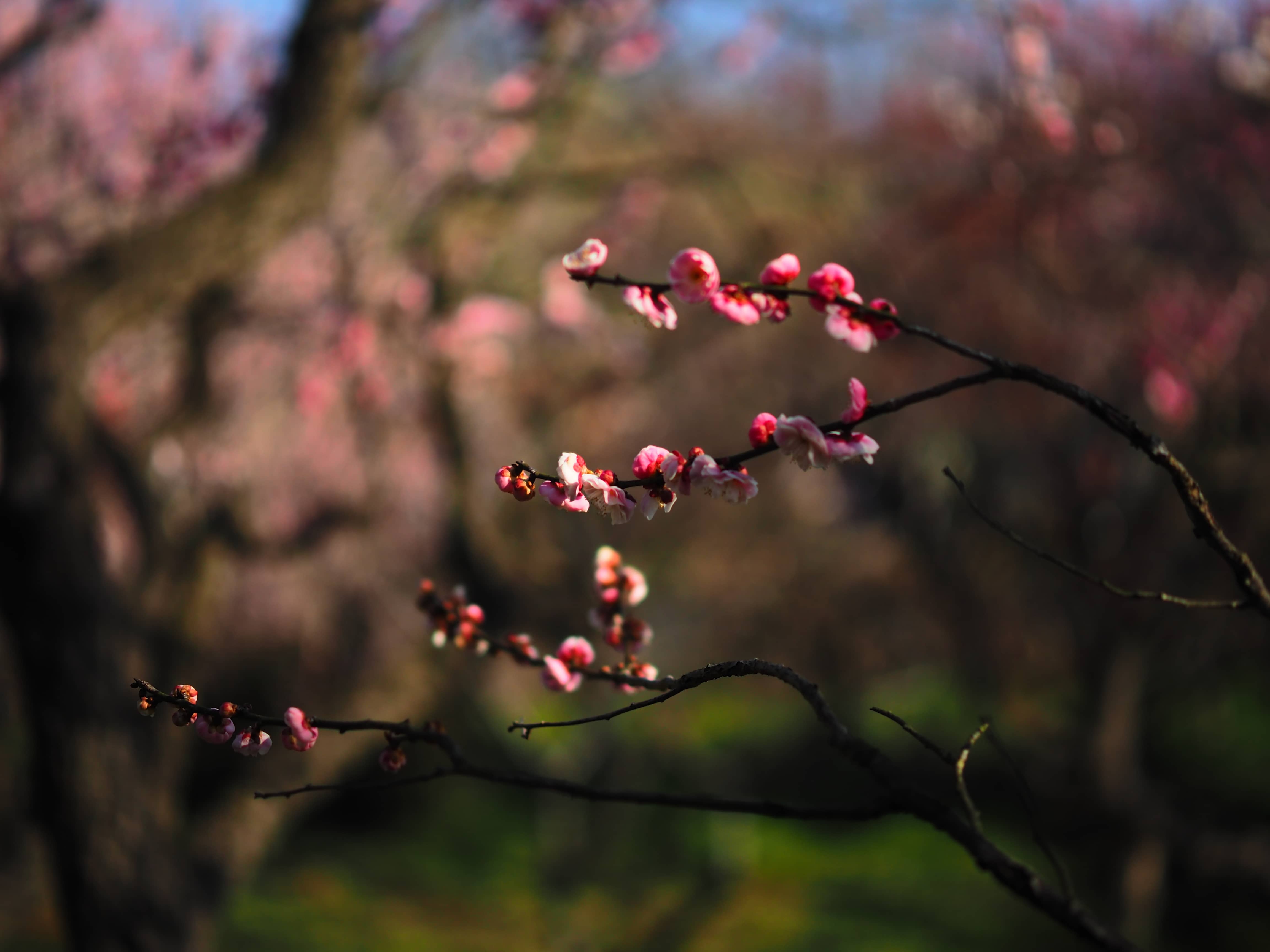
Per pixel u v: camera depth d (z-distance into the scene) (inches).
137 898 216.2
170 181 261.6
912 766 639.8
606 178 290.2
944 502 419.5
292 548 351.6
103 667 209.6
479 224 303.3
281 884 554.9
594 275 61.1
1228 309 285.1
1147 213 293.7
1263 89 273.4
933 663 573.0
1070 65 285.0
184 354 309.3
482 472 343.0
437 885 573.9
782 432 60.4
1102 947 56.2
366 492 355.6
